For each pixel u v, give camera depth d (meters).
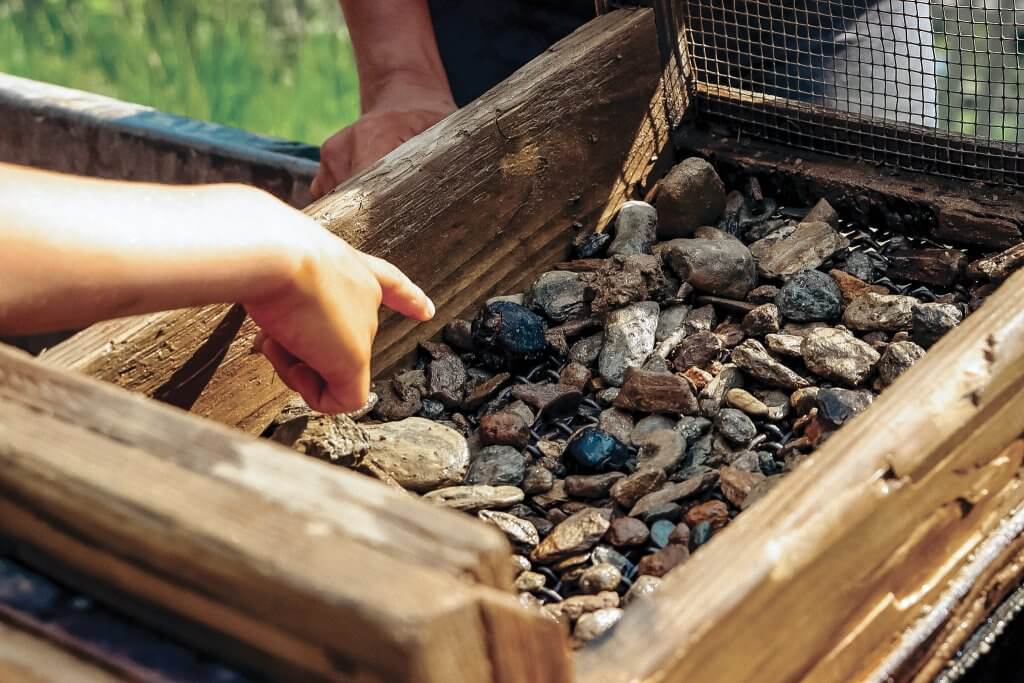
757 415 1.16
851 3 1.43
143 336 1.07
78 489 0.72
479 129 1.22
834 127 1.34
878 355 1.17
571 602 1.02
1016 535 1.01
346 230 1.15
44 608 0.77
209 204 0.93
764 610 0.84
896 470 0.89
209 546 0.67
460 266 1.24
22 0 3.14
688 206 1.32
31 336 1.64
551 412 1.18
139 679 0.72
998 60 2.03
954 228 1.27
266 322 1.00
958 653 0.99
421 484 1.13
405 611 0.62
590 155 1.32
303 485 0.72
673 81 1.39
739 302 1.25
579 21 1.50
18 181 0.87
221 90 2.97
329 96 2.94
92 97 1.69
